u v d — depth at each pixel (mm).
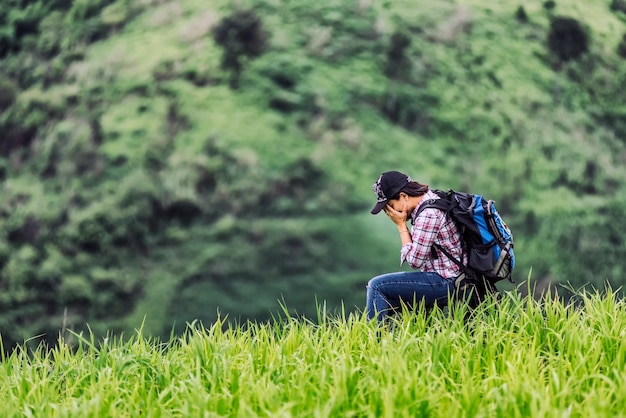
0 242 37594
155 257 36906
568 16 51188
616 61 48938
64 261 36344
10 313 33781
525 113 44969
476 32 49906
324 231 37812
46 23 52312
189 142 43312
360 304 32344
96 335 32406
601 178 41469
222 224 38344
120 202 39312
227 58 48562
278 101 45844
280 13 51500
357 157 42781
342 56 48500
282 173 41594
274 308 32562
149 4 53250
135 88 47094
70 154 42781
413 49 48812
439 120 44781
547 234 36750
